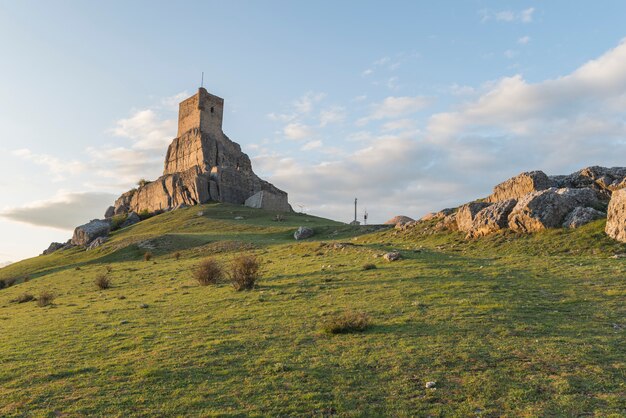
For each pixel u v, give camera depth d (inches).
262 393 506.0
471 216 1904.5
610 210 1473.9
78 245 4810.5
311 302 988.6
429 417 440.5
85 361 650.2
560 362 559.8
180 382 544.1
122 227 5679.1
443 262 1386.6
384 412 453.4
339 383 527.2
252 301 1048.2
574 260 1294.3
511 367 551.2
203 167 6555.1
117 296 1398.9
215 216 4849.9
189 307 1059.3
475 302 887.1
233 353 653.3
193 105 7283.5
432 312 826.8
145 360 636.1
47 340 803.4
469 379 521.7
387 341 671.8
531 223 1653.5
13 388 549.0
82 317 1042.1
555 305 850.1
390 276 1216.2
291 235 3154.5
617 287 964.0
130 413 465.1
